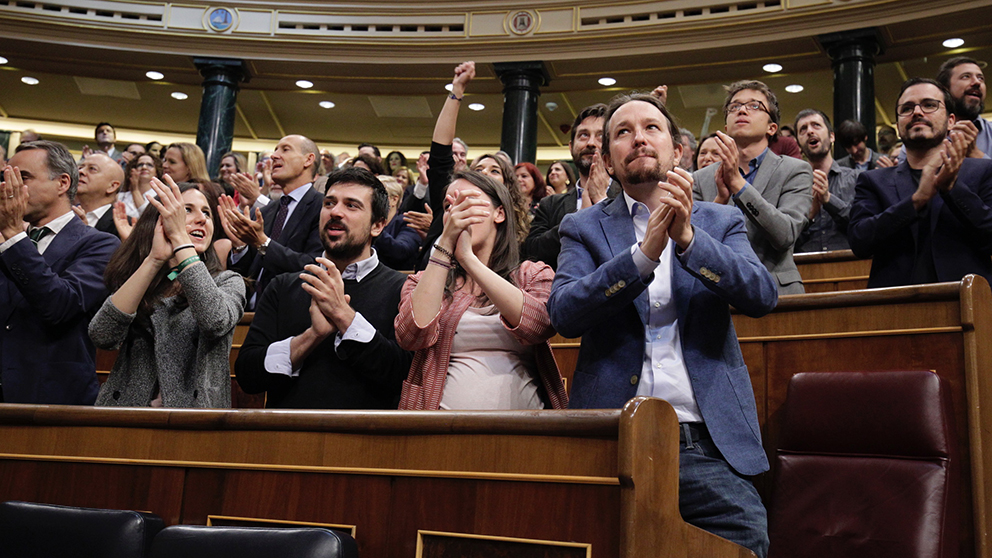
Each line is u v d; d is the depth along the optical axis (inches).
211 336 62.8
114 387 63.9
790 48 224.4
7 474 51.8
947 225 72.9
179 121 312.7
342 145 321.4
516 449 39.2
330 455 43.9
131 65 265.7
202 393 62.5
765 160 83.9
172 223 63.6
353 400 60.7
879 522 50.8
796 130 122.3
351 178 69.2
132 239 68.3
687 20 227.9
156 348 63.3
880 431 53.4
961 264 71.4
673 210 44.6
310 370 61.7
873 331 60.2
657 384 46.2
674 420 37.4
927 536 48.8
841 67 212.4
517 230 80.0
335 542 37.8
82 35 253.0
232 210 88.4
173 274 64.4
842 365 61.2
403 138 315.0
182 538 40.3
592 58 239.6
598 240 51.3
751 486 45.4
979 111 100.3
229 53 256.5
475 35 245.8
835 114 211.8
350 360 59.6
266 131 313.4
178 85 282.0
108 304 62.2
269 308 66.6
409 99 282.0
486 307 56.8
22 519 46.0
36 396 67.5
